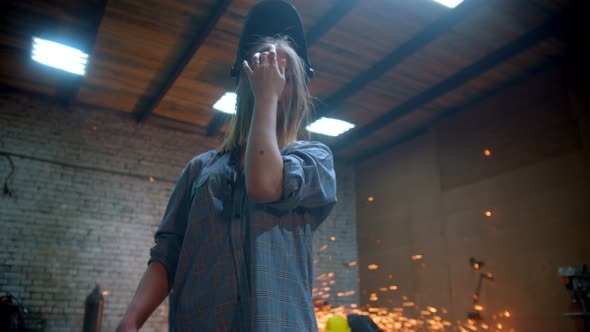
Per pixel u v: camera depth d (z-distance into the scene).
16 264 7.82
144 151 9.34
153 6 6.43
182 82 8.15
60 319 7.89
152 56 7.54
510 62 7.51
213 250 0.77
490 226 8.08
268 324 0.68
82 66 7.85
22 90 8.58
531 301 7.28
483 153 8.43
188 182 0.93
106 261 8.47
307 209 0.82
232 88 8.30
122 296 8.41
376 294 10.05
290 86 0.88
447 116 9.21
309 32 7.00
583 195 6.89
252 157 0.71
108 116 9.20
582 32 6.71
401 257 9.67
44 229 8.15
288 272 0.75
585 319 6.39
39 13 6.73
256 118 0.73
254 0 6.21
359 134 9.94
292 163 0.75
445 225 8.89
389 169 10.41
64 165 8.58
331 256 10.45
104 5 6.40
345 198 11.05
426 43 6.96
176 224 0.91
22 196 8.12
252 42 0.98
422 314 8.96
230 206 0.80
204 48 7.19
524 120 7.86
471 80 7.99
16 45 7.39
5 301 7.36
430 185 9.37
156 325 8.64
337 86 8.45
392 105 8.99
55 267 8.08
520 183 7.75
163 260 0.87
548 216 7.27
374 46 7.33
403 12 6.56
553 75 7.53
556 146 7.36
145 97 8.84
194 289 0.75
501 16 6.57
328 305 7.83
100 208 8.66
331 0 6.39
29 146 8.40
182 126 9.66
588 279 6.41
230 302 0.72
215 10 6.45
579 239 6.83
